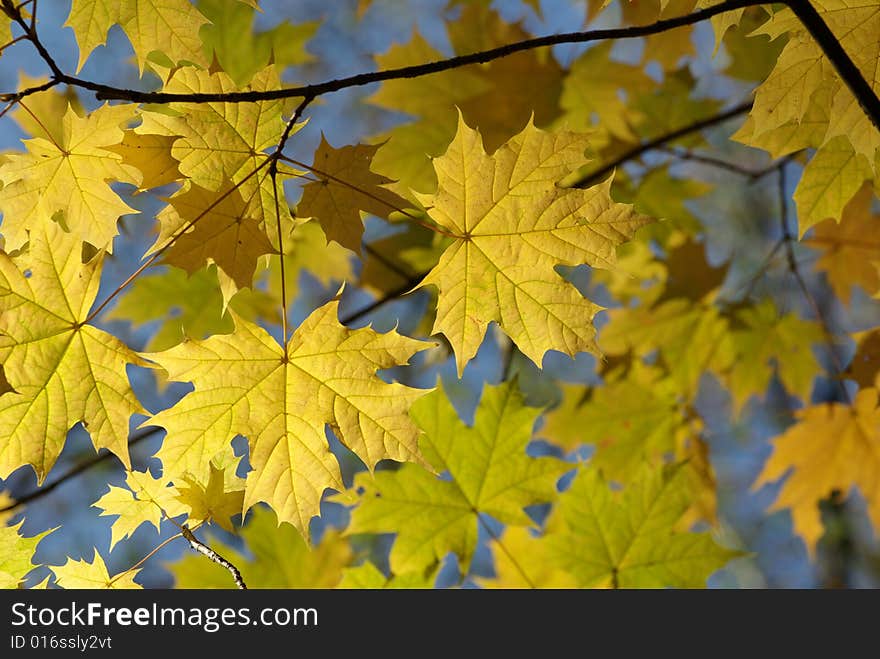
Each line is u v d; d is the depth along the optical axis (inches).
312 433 68.0
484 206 69.1
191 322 132.6
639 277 146.8
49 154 70.7
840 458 126.7
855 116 74.2
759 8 126.9
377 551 204.5
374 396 67.7
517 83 125.2
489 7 125.1
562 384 142.0
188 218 70.1
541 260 69.1
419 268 137.8
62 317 66.0
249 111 71.9
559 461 103.0
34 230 65.9
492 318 69.7
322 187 71.9
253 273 70.8
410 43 125.4
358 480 100.7
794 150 81.9
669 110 141.9
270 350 68.0
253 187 72.1
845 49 72.5
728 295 141.3
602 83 126.0
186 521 75.3
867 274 133.1
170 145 71.5
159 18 69.9
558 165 68.7
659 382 141.1
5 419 64.5
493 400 102.3
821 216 84.0
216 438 67.7
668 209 145.3
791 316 138.2
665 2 66.5
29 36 57.3
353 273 137.3
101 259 67.0
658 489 106.6
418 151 126.9
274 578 114.0
